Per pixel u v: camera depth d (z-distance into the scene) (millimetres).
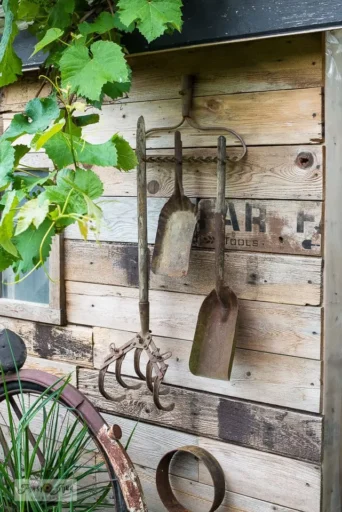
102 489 2266
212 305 2127
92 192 1690
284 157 2006
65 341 2586
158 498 2361
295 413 2039
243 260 2105
